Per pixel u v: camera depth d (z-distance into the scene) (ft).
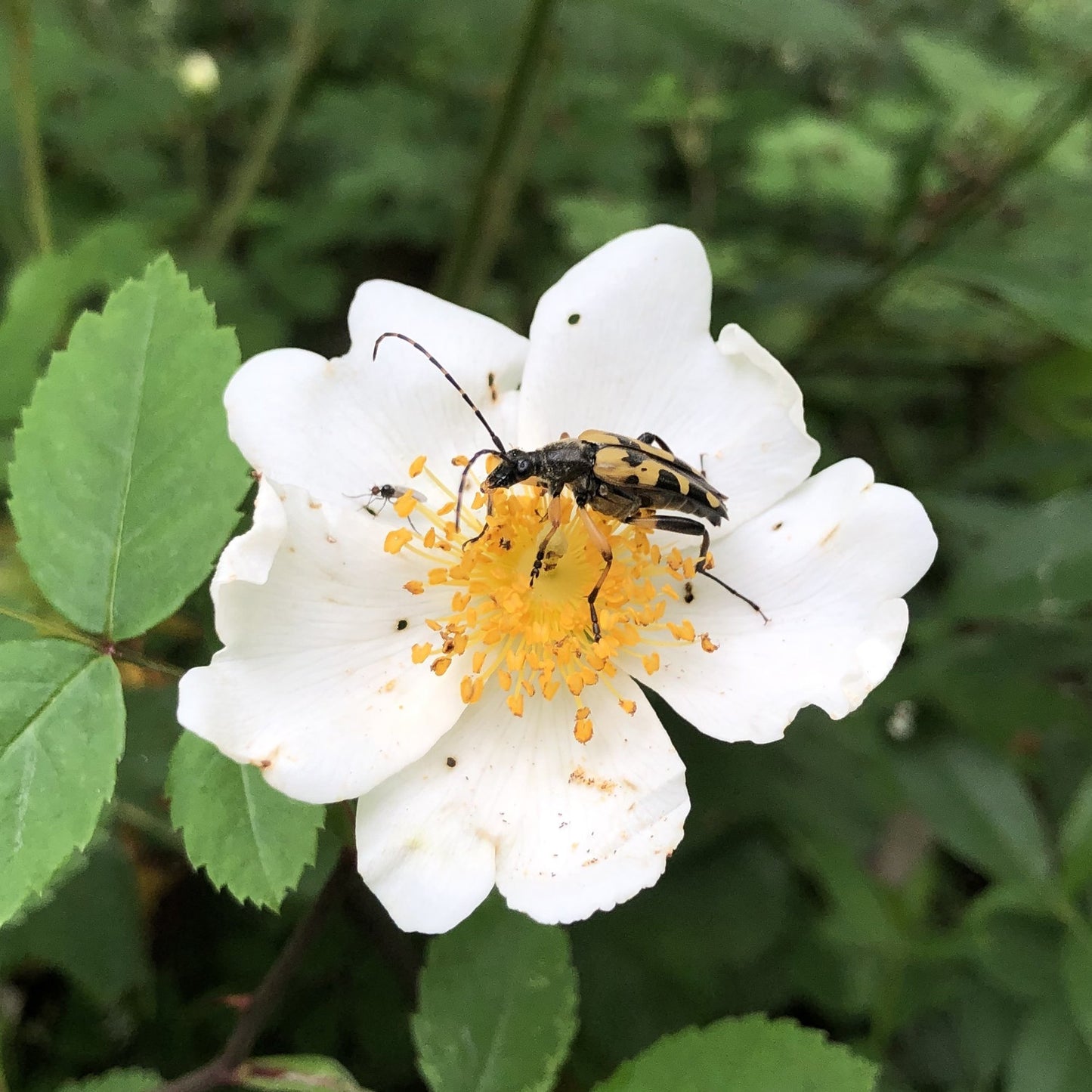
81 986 0.31
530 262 0.54
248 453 0.23
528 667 0.25
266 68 0.57
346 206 0.51
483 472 0.26
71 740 0.22
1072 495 0.34
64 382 0.23
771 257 0.52
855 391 0.48
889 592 0.25
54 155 0.49
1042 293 0.36
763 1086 0.22
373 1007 0.36
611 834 0.24
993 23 0.61
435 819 0.24
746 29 0.36
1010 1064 0.30
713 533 0.26
